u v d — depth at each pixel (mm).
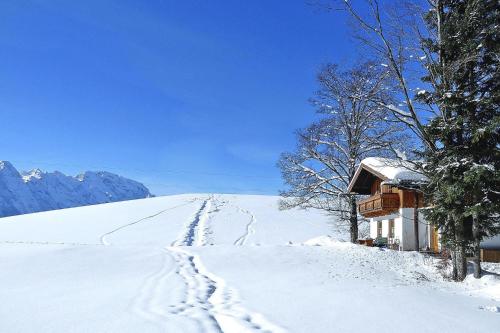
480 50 16281
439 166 16406
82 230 48219
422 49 17141
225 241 42031
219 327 7934
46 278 14039
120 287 12297
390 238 29297
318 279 14953
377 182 30625
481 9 16234
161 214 59438
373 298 11141
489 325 8422
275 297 11047
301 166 31391
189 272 15820
